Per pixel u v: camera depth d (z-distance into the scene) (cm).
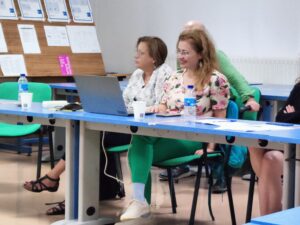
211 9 689
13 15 644
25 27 650
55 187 422
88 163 362
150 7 741
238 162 372
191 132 308
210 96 375
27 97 390
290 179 276
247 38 663
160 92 422
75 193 368
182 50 378
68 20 692
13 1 646
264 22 650
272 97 479
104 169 419
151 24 741
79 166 362
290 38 632
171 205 440
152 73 431
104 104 349
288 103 336
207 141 306
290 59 625
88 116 343
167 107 389
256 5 654
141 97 429
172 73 402
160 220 401
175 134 318
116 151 406
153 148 368
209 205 405
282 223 180
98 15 788
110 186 449
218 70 399
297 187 273
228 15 676
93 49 711
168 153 373
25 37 648
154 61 428
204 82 375
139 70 442
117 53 775
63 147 604
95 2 786
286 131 285
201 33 380
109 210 420
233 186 509
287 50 635
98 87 348
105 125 347
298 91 335
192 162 366
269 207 316
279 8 638
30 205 435
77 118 346
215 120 329
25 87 442
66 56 679
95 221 369
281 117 332
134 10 755
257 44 656
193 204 371
